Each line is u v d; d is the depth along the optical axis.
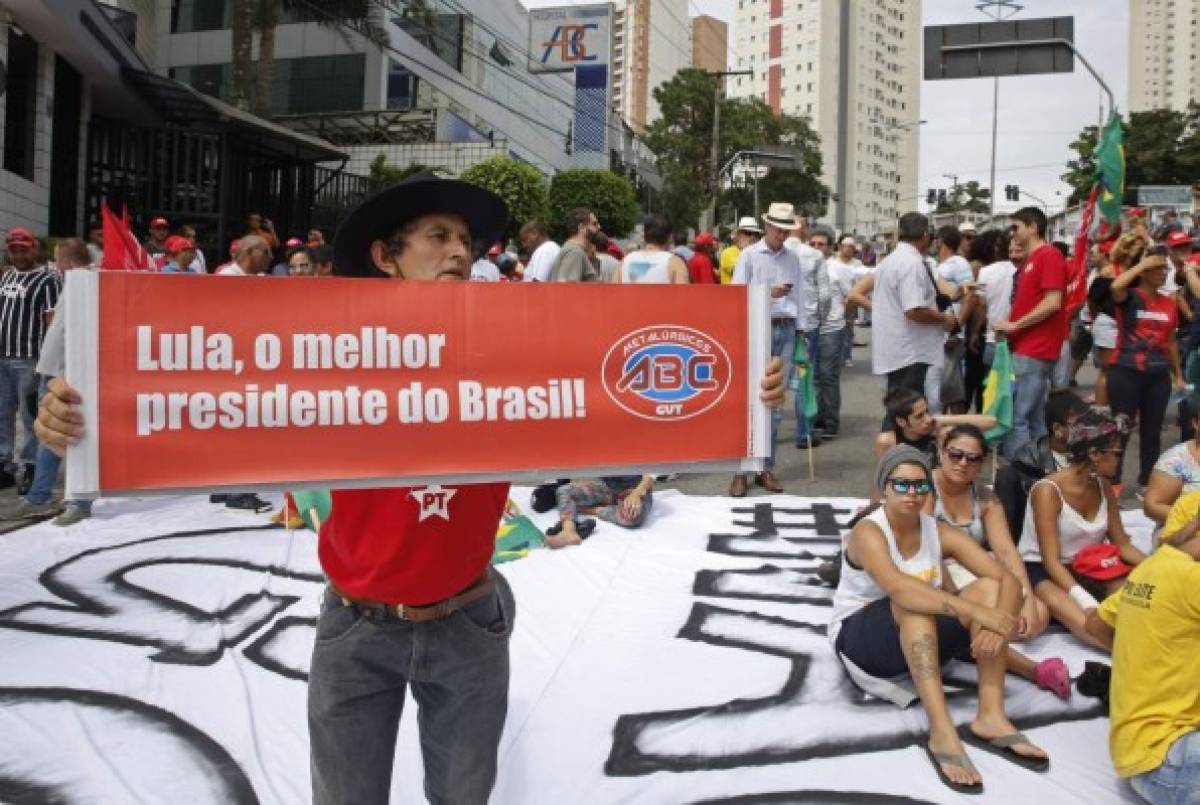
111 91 15.50
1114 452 4.07
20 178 12.52
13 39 12.49
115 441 1.98
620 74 74.12
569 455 2.25
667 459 2.33
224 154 15.17
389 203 2.11
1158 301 6.48
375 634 2.04
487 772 2.16
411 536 2.01
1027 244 6.37
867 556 3.52
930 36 17.22
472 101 33.62
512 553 5.26
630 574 5.06
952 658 3.74
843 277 11.69
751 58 115.19
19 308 6.48
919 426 4.64
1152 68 90.38
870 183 115.44
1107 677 3.59
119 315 1.99
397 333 2.14
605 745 3.29
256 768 3.12
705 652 4.05
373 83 28.44
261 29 21.03
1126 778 2.90
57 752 3.21
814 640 4.18
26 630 4.23
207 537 5.67
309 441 2.09
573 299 2.26
